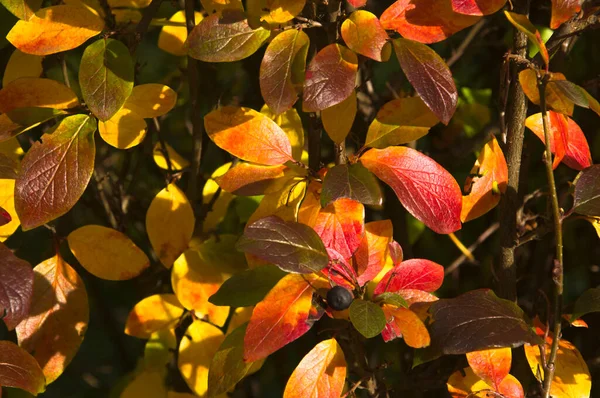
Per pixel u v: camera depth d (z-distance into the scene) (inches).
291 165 25.3
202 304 26.5
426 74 23.7
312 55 26.8
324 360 24.4
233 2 25.3
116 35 27.2
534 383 28.8
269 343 23.8
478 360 24.9
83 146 24.7
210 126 25.0
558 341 25.4
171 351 27.9
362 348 26.3
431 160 24.7
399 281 25.1
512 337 24.1
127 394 27.4
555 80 23.9
